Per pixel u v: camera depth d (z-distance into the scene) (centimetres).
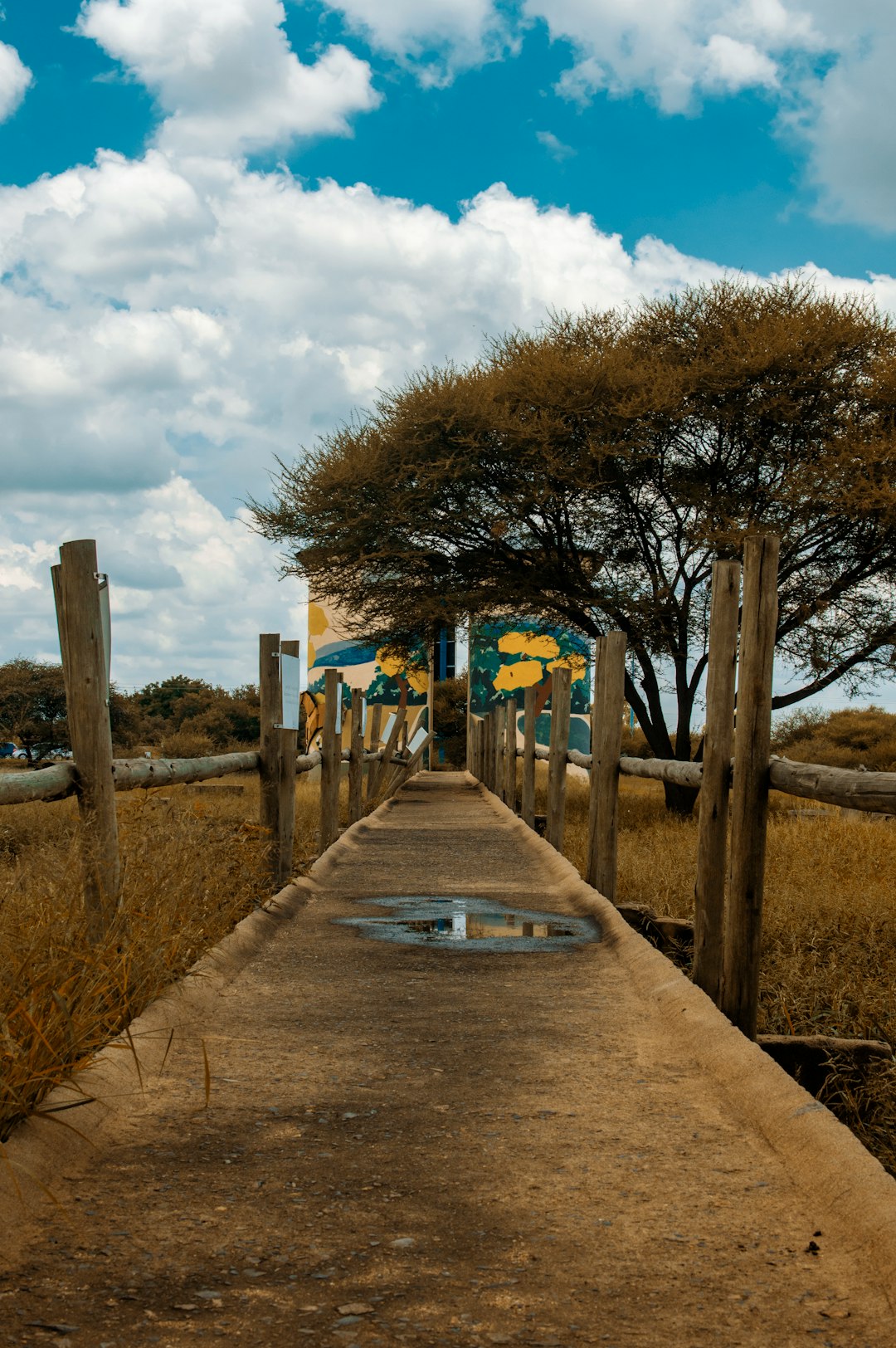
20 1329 220
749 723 463
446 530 1888
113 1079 361
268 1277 244
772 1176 304
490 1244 262
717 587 515
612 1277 245
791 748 3544
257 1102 362
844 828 1190
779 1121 331
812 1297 237
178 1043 421
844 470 1562
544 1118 349
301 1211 279
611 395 1678
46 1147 299
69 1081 339
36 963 377
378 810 1686
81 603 462
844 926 719
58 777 443
